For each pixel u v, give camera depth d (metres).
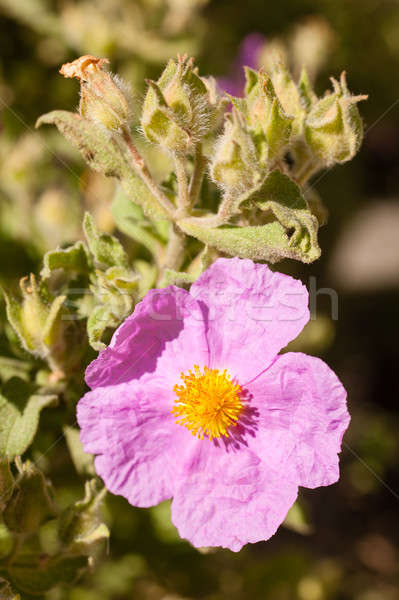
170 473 0.28
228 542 0.27
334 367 0.73
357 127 0.29
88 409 0.27
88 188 0.37
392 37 0.68
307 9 0.60
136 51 0.44
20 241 0.38
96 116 0.28
